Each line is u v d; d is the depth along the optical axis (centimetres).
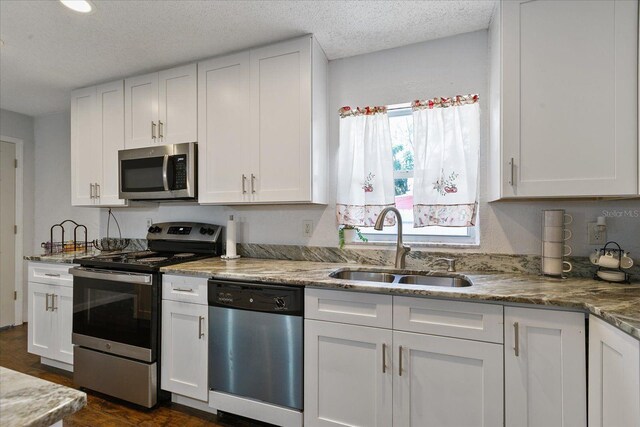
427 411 140
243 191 212
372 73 216
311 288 159
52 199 338
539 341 125
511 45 151
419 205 196
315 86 202
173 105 233
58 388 58
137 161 240
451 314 137
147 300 192
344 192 215
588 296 127
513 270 181
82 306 215
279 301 163
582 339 120
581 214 171
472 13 175
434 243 199
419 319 141
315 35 197
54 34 194
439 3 167
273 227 241
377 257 209
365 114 211
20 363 255
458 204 188
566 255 169
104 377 204
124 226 300
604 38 139
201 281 183
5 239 329
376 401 148
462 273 180
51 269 237
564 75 144
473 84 194
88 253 268
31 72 244
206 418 185
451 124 190
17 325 337
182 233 258
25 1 163
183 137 230
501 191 154
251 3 167
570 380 121
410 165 216
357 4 168
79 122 269
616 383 103
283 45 202
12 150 332
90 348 212
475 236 197
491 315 131
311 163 196
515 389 128
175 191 228
